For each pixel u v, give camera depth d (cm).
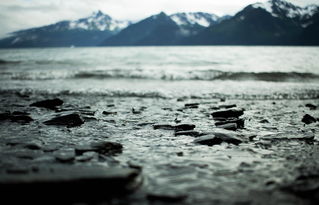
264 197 391
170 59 6494
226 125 937
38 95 2066
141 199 384
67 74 3403
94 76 3247
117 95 2070
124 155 624
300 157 607
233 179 465
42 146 685
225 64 4781
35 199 372
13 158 571
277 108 1505
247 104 1664
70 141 757
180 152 643
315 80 2923
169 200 379
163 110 1387
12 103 1596
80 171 429
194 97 1983
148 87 2491
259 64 4706
